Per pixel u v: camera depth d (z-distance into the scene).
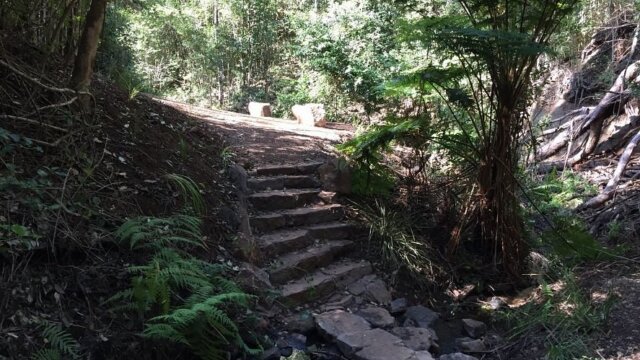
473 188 5.04
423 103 5.65
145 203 3.75
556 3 4.43
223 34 12.70
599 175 7.29
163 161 4.36
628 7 8.73
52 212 3.10
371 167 5.68
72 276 2.96
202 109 8.36
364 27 9.39
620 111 8.05
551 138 8.61
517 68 4.66
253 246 4.16
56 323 2.70
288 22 13.17
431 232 5.28
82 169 3.54
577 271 4.88
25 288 2.74
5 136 3.12
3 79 3.69
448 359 3.63
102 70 7.89
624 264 4.83
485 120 4.95
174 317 2.74
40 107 3.68
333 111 9.78
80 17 5.06
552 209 6.24
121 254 3.25
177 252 3.47
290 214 4.79
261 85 13.31
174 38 13.78
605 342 3.70
